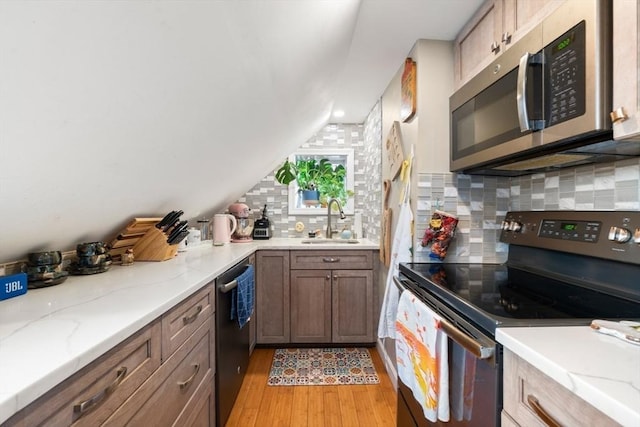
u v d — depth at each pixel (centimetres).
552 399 60
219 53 92
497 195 173
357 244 272
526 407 68
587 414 53
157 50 74
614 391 48
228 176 209
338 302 263
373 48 183
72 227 118
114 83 73
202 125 122
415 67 175
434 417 102
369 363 240
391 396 198
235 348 185
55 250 124
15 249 104
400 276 164
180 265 158
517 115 112
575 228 125
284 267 262
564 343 67
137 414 81
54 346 62
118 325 74
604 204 120
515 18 121
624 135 77
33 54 54
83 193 102
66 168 85
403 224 179
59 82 62
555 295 107
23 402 47
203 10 74
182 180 155
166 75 83
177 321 107
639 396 46
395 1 142
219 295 153
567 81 90
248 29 93
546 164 132
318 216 333
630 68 75
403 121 196
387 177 238
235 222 278
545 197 150
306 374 224
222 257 185
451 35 168
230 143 161
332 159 339
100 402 66
